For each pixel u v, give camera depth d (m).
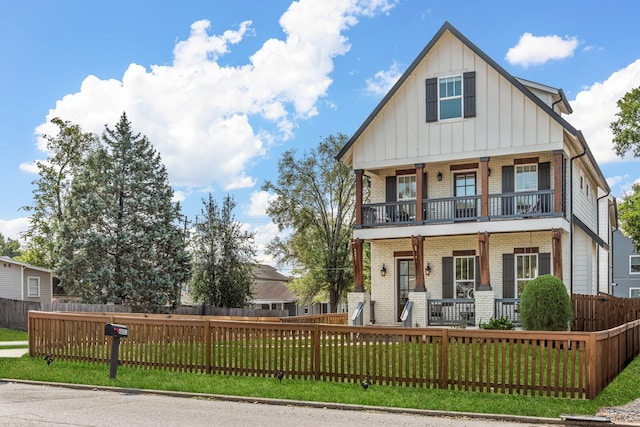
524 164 23.72
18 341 24.89
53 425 9.13
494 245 24.03
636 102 30.20
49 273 47.50
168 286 37.50
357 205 24.95
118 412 10.22
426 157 23.98
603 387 12.10
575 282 25.25
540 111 22.42
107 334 13.19
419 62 24.09
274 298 64.31
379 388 12.20
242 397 11.56
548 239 23.25
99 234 37.00
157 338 14.51
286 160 47.34
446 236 24.81
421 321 23.02
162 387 12.41
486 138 23.09
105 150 39.62
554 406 10.72
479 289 22.20
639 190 38.38
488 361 11.87
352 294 24.84
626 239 51.47
